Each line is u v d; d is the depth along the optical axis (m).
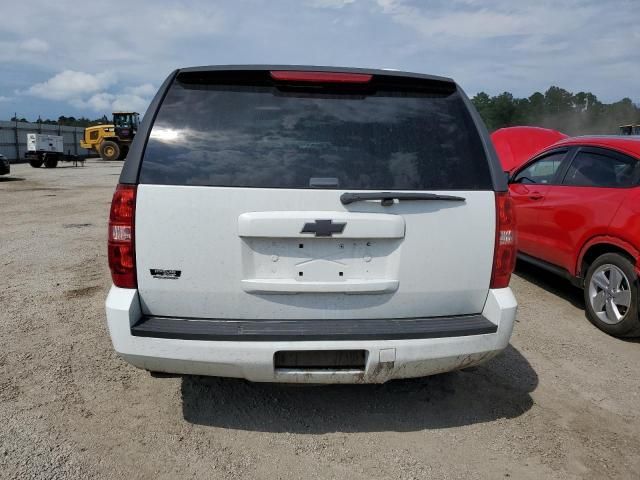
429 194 2.54
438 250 2.58
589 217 4.69
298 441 2.80
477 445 2.81
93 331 4.25
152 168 2.48
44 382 3.37
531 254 5.69
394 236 2.52
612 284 4.44
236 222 2.45
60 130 43.78
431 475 2.55
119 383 3.39
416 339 2.50
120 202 2.46
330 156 2.56
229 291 2.50
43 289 5.35
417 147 2.64
